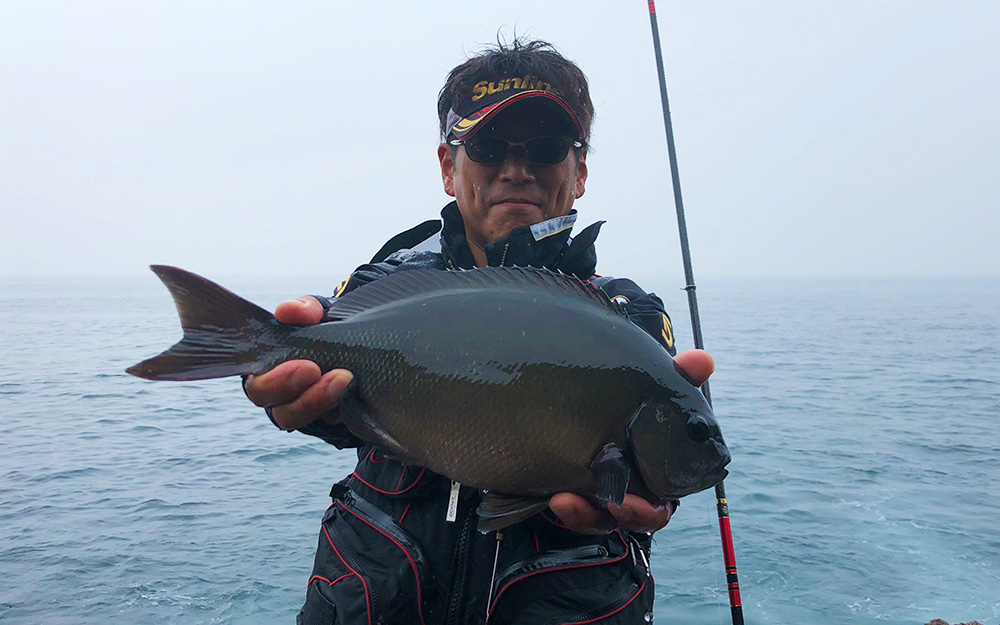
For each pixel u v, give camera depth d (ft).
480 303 2.01
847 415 18.44
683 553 8.86
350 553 2.11
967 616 7.37
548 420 1.93
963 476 12.37
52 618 7.31
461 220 2.63
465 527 2.07
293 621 7.29
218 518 10.08
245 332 1.94
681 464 1.97
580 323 1.99
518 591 1.99
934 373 27.71
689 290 5.00
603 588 2.02
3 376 25.14
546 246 2.34
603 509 1.90
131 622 7.24
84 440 14.84
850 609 7.51
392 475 2.17
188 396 20.61
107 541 9.29
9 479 11.99
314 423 2.06
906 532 9.65
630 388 1.96
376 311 2.05
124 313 72.33
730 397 21.31
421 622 2.03
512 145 2.40
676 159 5.22
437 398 1.95
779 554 8.82
